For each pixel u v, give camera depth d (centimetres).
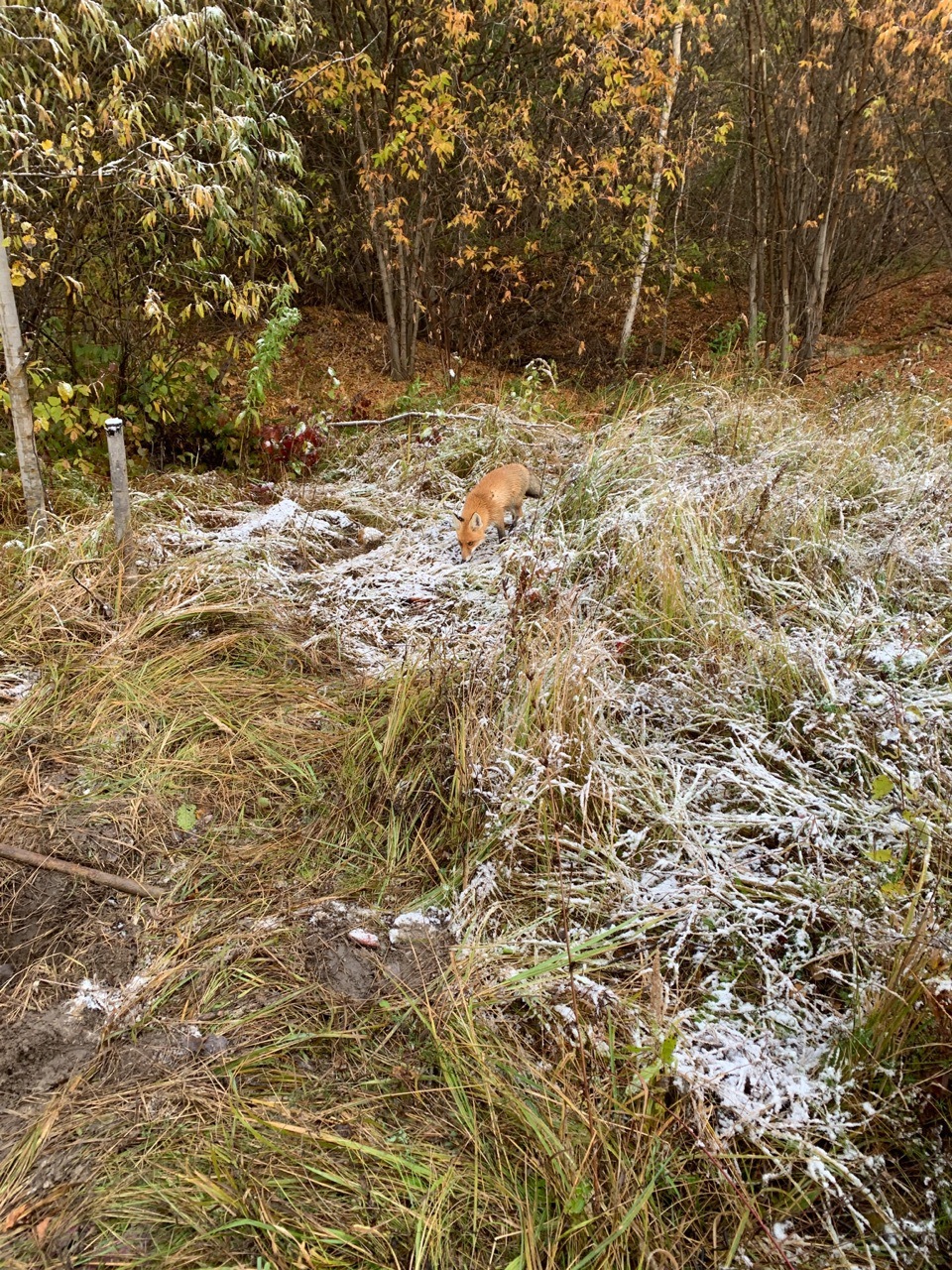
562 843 265
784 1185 184
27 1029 215
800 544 421
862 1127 188
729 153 1205
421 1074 208
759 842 271
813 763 304
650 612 381
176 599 394
